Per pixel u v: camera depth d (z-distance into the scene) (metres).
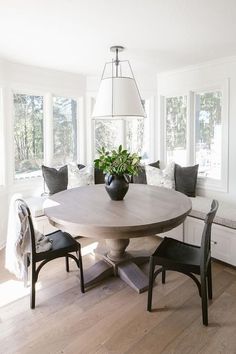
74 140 4.58
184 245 2.30
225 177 3.62
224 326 1.95
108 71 4.16
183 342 1.81
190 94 3.97
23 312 2.11
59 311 2.13
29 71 3.79
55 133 4.28
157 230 2.01
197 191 3.98
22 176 3.90
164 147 4.53
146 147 4.71
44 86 3.98
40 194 3.95
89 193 2.82
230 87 3.45
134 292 2.38
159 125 4.46
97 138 4.73
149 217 2.03
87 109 4.55
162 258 2.05
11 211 2.26
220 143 3.74
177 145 4.34
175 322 2.00
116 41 2.85
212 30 2.56
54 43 2.91
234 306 2.18
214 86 3.66
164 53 3.24
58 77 4.13
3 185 3.52
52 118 4.16
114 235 1.93
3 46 2.99
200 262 1.96
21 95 3.81
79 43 2.90
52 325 1.97
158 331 1.91
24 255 2.21
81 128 4.55
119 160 2.46
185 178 3.80
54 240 2.38
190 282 2.53
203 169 4.00
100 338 1.85
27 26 2.47
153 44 2.93
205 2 2.03
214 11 2.17
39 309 2.15
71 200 2.54
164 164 4.54
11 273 2.68
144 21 2.36
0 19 2.32
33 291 2.15
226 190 3.62
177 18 2.30
